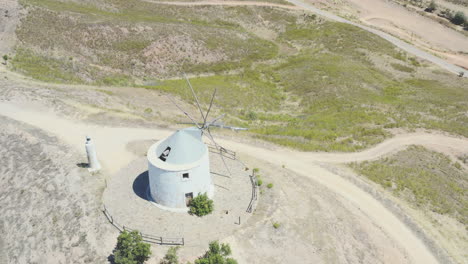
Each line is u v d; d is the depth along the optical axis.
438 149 51.78
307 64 86.19
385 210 40.03
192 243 33.59
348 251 34.62
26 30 80.81
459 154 50.81
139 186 40.50
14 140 47.41
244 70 85.19
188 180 35.75
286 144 51.66
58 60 74.69
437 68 88.75
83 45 82.06
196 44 89.44
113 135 50.22
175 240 33.81
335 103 68.19
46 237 35.38
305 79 79.38
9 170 43.41
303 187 42.78
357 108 65.12
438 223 38.62
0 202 40.22
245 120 61.50
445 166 48.31
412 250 35.31
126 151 46.81
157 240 33.72
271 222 36.84
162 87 70.75
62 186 40.12
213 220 36.41
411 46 100.31
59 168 42.50
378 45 97.94
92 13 96.06
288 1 124.81
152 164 35.59
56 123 51.50
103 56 80.75
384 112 63.44
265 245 34.28
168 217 36.38
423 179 45.34
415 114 62.41
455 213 40.12
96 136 49.59
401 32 112.06
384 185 43.97
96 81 70.31
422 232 37.28
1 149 46.31
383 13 125.62
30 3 90.19
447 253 35.06
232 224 36.09
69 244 34.12
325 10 120.25
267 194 40.84
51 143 46.91
